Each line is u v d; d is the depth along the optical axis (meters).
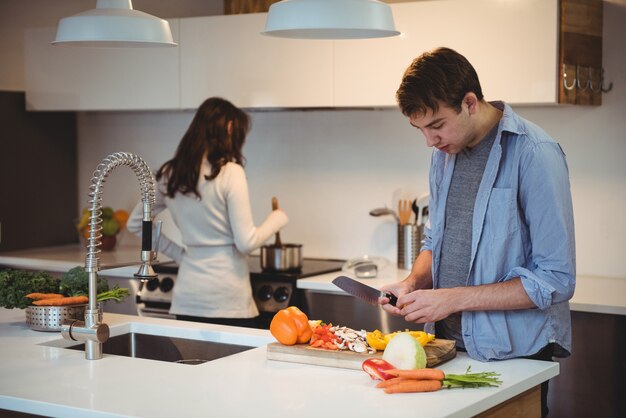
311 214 4.67
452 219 2.57
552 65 3.57
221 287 3.82
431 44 3.78
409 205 4.34
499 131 2.39
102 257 4.71
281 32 2.53
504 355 2.41
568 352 2.53
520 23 3.61
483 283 2.45
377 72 3.91
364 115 4.47
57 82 4.75
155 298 4.30
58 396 2.10
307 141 4.64
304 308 4.05
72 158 5.35
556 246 2.34
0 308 3.25
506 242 2.41
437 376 2.12
